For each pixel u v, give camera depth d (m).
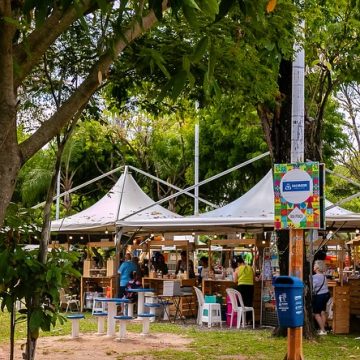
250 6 3.96
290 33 9.12
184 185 31.06
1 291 6.11
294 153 10.91
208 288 17.25
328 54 12.35
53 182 6.53
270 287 15.36
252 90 9.30
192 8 3.45
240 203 16.14
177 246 19.02
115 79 8.73
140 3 4.45
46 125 4.74
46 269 6.17
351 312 15.84
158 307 16.39
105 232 19.58
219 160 28.77
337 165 29.05
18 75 4.52
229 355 10.70
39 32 4.68
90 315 17.58
